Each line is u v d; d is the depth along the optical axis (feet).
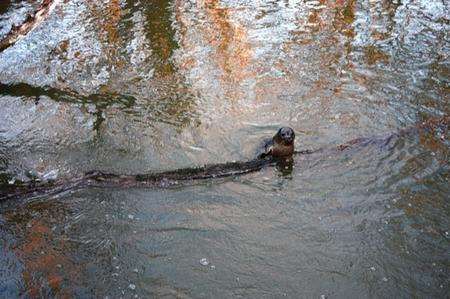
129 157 20.30
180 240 16.57
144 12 32.07
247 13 31.71
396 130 21.53
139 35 29.45
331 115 22.54
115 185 18.93
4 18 32.17
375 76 25.34
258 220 17.33
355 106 23.11
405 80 24.98
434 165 19.58
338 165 19.71
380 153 20.27
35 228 17.20
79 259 15.96
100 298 14.67
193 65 26.50
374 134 21.31
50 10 32.50
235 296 14.74
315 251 16.17
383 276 15.33
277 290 14.92
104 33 29.76
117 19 31.35
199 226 17.10
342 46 27.99
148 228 17.03
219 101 23.63
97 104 23.56
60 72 26.16
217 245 16.38
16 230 17.15
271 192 18.53
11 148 21.03
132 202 18.16
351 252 16.12
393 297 14.69
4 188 19.01
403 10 31.81
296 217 17.44
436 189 18.49
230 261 15.84
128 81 25.29
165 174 19.25
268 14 31.55
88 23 30.96
